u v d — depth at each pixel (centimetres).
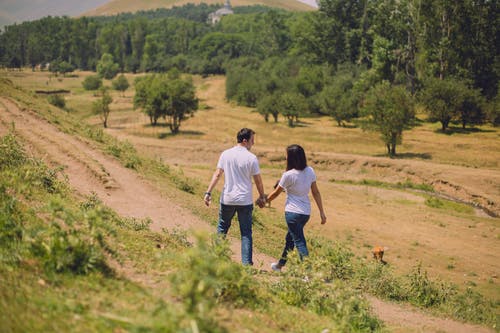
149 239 793
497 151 5612
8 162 1025
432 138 6444
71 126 2808
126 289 479
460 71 8388
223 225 791
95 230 555
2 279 417
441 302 1114
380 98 5700
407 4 9306
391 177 4562
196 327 366
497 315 1230
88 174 1592
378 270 1132
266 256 1219
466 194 3953
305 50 13975
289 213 791
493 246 2525
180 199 1630
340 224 2706
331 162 4956
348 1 13150
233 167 761
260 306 532
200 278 414
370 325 644
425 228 2814
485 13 8644
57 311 388
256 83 11856
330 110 7931
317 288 650
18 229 541
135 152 2644
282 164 5238
